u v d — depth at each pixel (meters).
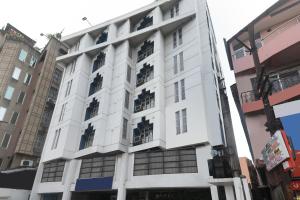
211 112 15.69
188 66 19.08
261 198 15.72
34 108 28.44
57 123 23.70
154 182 15.52
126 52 23.25
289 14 14.95
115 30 26.33
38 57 34.62
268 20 15.57
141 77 22.31
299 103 10.14
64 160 21.03
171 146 16.33
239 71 15.29
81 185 18.56
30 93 30.95
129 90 21.47
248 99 14.22
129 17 25.86
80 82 24.48
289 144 6.26
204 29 19.98
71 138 21.27
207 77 17.34
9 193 20.75
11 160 26.06
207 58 18.20
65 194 18.66
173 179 15.00
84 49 26.72
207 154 14.62
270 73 14.13
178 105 17.80
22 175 22.48
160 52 21.14
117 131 18.61
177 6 23.95
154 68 20.66
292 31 12.88
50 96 31.08
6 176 21.28
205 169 14.23
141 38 24.02
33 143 27.02
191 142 15.44
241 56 16.22
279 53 13.14
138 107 20.55
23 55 32.47
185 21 21.81
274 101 12.56
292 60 13.64
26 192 22.06
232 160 15.02
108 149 18.25
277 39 13.46
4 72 29.77
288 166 6.12
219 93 19.05
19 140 26.14
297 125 9.68
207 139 14.77
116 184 16.78
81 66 25.42
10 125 27.95
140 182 16.06
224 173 7.60
